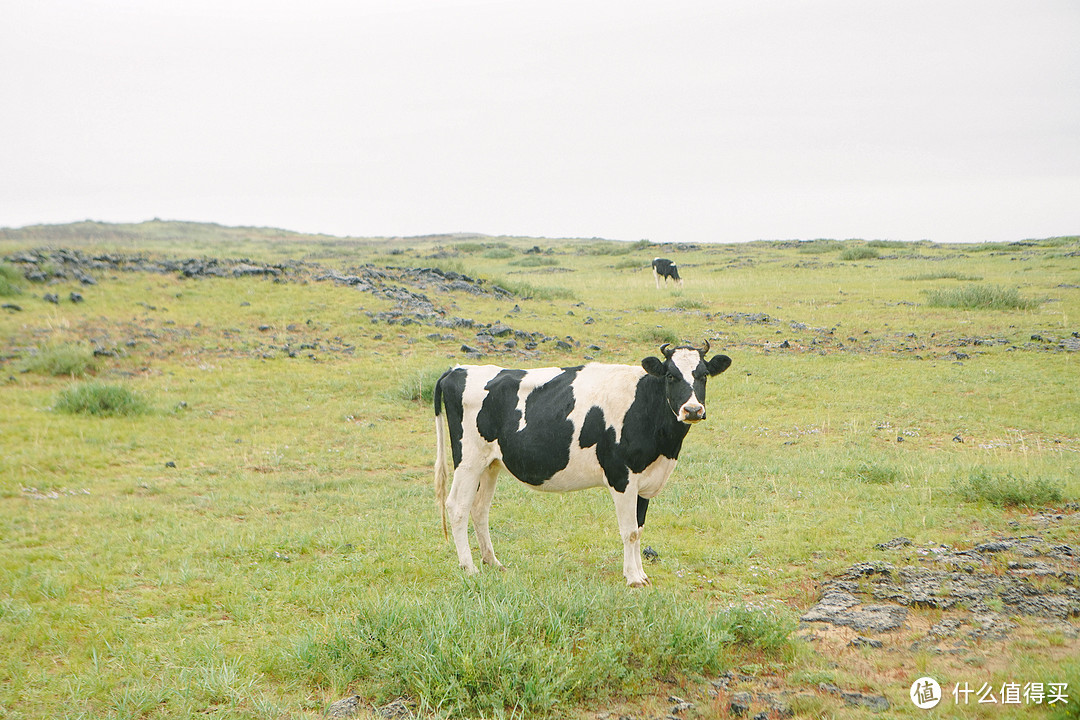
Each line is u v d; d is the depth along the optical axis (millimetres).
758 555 8320
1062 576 7301
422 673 5340
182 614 6789
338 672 5590
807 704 5152
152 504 10141
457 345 20203
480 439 8133
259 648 6066
